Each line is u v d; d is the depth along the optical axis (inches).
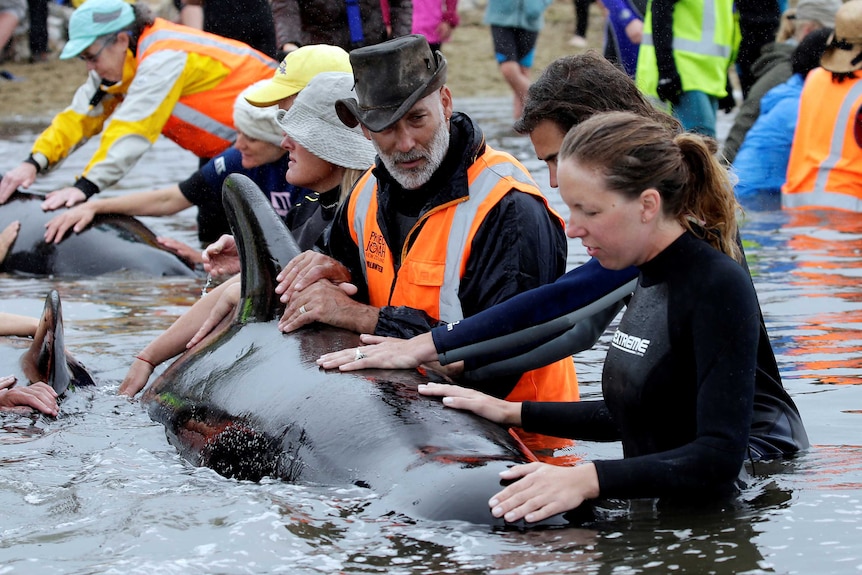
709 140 157.9
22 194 389.1
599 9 1026.7
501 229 199.8
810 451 183.6
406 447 164.1
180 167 575.2
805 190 426.9
